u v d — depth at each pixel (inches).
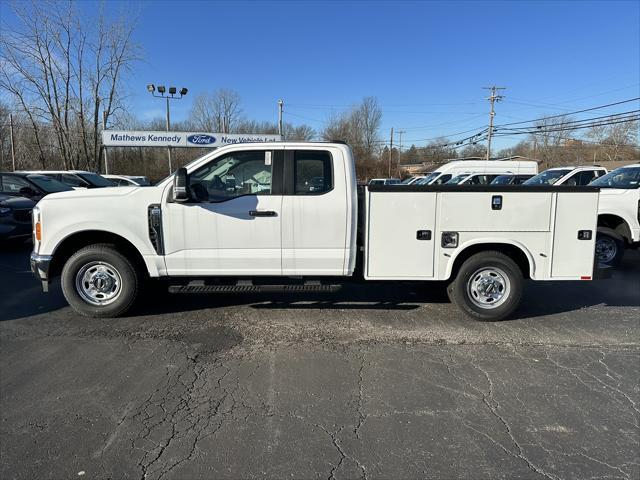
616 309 225.9
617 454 107.0
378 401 131.5
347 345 174.7
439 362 159.3
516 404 130.2
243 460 104.2
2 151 1638.8
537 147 3046.3
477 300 203.0
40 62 1149.1
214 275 197.8
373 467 102.0
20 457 104.6
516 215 194.2
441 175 927.7
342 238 195.3
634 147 2787.9
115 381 143.3
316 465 102.7
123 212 193.2
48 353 165.0
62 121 1224.2
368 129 2987.2
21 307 219.3
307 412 125.3
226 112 2405.3
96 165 1291.8
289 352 167.3
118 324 196.7
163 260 195.3
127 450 107.6
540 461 104.3
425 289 259.3
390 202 193.3
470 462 103.9
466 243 196.1
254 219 193.0
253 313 213.6
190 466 102.0
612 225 328.8
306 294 246.8
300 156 194.5
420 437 113.6
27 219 382.0
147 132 1238.9
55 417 121.9
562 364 158.2
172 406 128.1
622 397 134.6
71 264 197.5
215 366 154.9
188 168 192.9
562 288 269.6
